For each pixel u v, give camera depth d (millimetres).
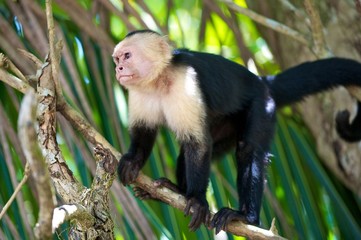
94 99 10852
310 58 12789
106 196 7766
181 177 10281
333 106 12133
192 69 10125
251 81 10781
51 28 8547
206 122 9953
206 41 15250
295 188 11211
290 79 11383
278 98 11219
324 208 11375
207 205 9375
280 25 11734
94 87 10961
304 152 11594
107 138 10594
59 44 8719
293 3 13062
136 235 9602
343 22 12422
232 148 10930
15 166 10266
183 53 10375
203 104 9961
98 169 7809
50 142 8055
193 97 9898
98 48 11344
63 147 11102
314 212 11078
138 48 10117
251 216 9641
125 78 10062
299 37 11711
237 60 15180
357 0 10383
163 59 10055
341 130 11445
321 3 12617
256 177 10047
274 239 8375
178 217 10438
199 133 9805
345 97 12156
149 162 10594
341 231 11258
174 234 10172
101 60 11227
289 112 12516
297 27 12875
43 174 5336
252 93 10641
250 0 13383
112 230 7676
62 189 7758
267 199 10859
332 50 12445
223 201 10648
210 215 9344
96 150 7910
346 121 11406
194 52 10555
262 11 13234
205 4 13453
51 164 7875
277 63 13398
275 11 13156
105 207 7707
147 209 10016
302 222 10984
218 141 10852
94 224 7484
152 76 10023
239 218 9297
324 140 12039
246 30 14891
